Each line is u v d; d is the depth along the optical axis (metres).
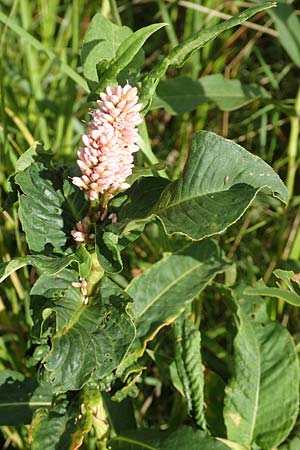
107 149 0.40
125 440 0.47
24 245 0.57
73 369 0.41
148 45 0.70
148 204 0.43
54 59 0.54
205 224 0.41
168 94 0.57
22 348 0.54
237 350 0.50
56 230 0.43
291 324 0.58
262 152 0.64
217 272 0.50
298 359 0.51
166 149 0.66
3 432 0.53
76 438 0.43
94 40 0.45
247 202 0.40
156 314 0.48
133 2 0.68
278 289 0.49
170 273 0.49
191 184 0.42
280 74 0.68
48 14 0.64
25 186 0.43
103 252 0.42
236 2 0.64
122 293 0.43
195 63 0.64
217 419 0.51
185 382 0.49
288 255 0.57
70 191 0.43
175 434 0.46
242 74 0.70
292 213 0.62
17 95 0.63
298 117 0.57
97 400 0.44
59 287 0.43
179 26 0.71
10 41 0.65
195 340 0.49
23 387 0.47
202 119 0.65
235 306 0.50
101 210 0.43
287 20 0.57
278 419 0.49
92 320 0.43
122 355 0.42
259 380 0.50
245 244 0.62
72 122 0.61
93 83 0.45
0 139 0.56
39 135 0.60
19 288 0.54
